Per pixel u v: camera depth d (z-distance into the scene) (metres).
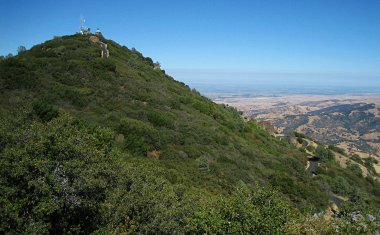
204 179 27.72
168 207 15.27
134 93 43.75
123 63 58.59
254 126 67.06
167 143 32.69
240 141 44.91
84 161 13.23
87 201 12.42
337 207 36.06
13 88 32.81
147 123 35.06
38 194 11.42
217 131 42.38
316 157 64.88
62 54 50.50
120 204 13.87
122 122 31.59
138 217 13.92
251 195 13.74
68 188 11.83
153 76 61.28
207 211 13.41
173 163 28.77
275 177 34.53
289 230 12.30
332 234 12.09
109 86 42.38
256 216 12.23
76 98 34.78
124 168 16.50
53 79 38.50
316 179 45.44
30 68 38.72
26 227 10.52
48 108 27.19
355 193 42.03
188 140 35.62
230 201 13.23
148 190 15.48
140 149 28.36
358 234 11.66
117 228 12.85
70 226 12.28
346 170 60.69
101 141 24.19
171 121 38.53
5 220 10.05
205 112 53.44
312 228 12.49
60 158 12.63
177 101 50.34
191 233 13.64
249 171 34.34
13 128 14.26
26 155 11.74
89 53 53.31
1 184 11.02
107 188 14.16
